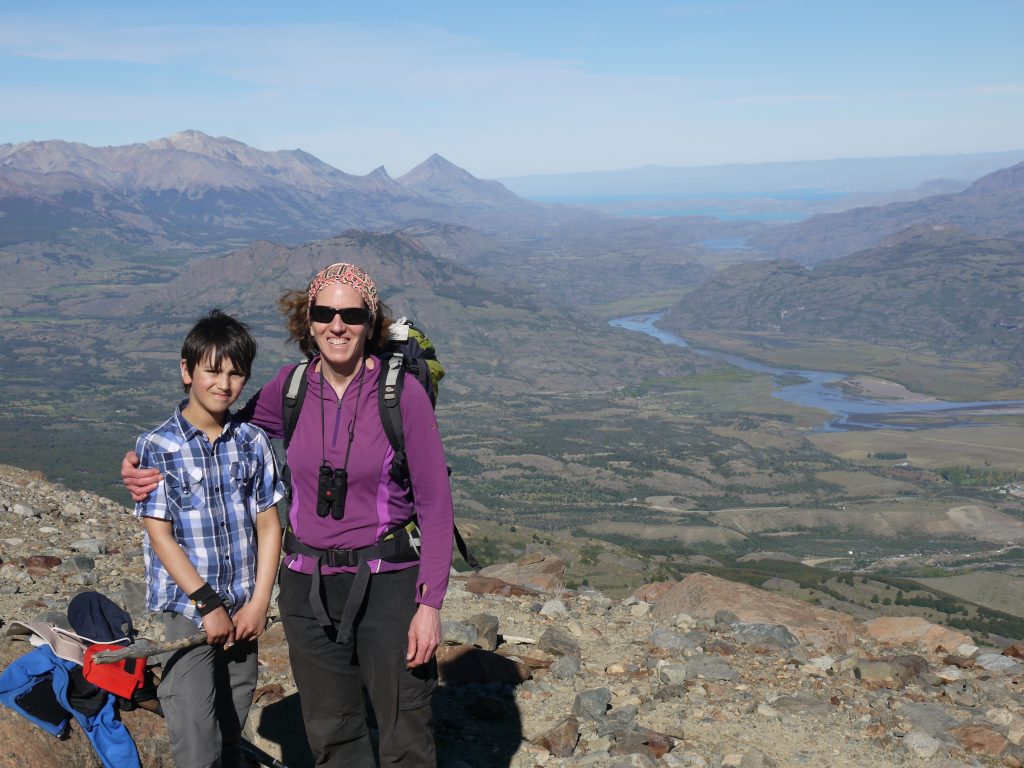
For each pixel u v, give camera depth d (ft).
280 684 19.36
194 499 12.37
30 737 12.32
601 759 16.76
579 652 23.20
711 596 28.48
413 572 12.64
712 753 17.34
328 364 12.82
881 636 27.45
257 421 13.52
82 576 26.78
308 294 12.80
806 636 25.84
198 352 12.17
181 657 12.39
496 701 18.76
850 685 21.61
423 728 12.64
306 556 12.53
